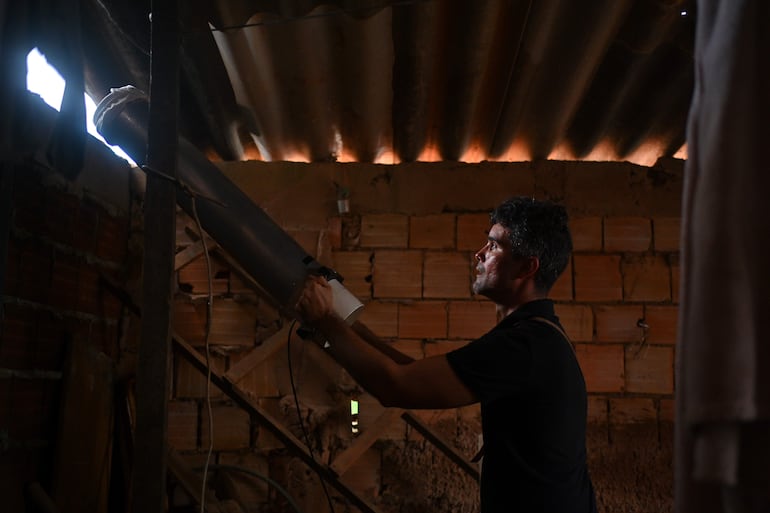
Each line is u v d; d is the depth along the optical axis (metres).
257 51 2.49
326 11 2.30
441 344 3.10
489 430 1.50
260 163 3.20
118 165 2.88
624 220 3.14
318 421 3.04
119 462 2.56
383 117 2.95
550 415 1.42
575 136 3.14
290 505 2.97
